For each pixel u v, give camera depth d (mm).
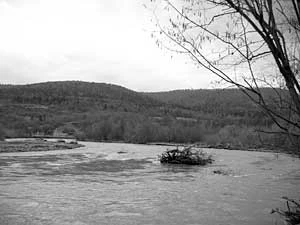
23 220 12453
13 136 117000
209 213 13898
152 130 95375
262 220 12727
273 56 3885
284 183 22781
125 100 198875
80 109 175875
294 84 3840
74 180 23156
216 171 29812
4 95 186625
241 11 3945
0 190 18453
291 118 4016
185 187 20781
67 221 12461
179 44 4270
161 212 14055
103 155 48469
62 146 67812
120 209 14555
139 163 37438
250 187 20906
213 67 4234
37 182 21750
